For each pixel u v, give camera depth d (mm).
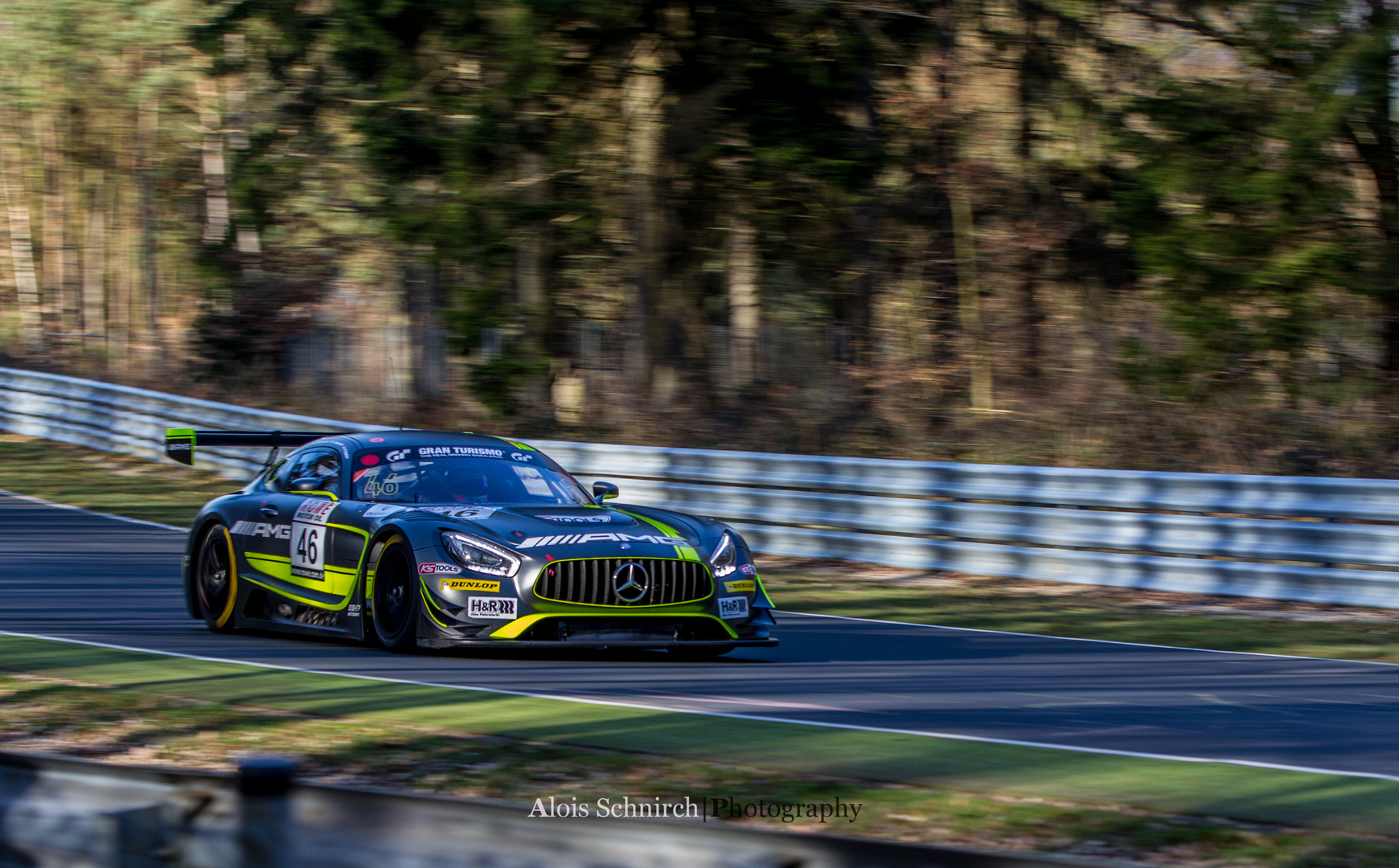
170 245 103375
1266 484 37406
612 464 49875
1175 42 68875
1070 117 70562
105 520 51406
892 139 72438
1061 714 20953
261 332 86125
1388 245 61406
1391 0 62188
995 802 14883
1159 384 60875
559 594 24078
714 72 71688
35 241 133750
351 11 69938
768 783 15617
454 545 24672
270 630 29312
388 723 18719
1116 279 69000
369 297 86000
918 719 20172
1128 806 14828
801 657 27219
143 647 25953
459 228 70250
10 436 80188
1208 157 64625
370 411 78000
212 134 103562
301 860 7996
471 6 68188
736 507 47000
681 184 74312
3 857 9156
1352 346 61281
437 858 7719
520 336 71625
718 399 72062
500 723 18828
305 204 79250
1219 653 29281
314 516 27594
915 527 43156
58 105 114875
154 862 8414
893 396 67188
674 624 24984
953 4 70938
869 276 72688
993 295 70062
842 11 70438
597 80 72062
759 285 75500
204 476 65312
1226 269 61906
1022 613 35469
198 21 78938
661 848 7324
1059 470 40719
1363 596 35688
